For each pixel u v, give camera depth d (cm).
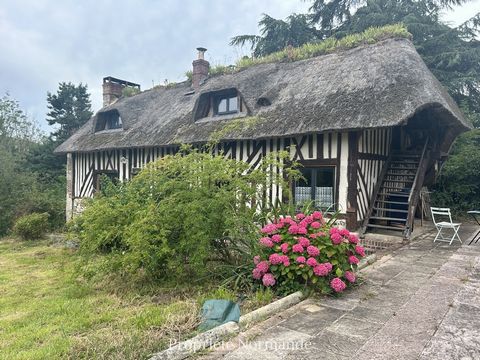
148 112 1441
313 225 482
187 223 500
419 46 1571
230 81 1151
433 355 289
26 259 820
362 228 827
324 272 427
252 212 556
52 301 493
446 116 842
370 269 554
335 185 827
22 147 2069
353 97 825
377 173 929
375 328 342
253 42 2242
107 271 545
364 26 1836
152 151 1223
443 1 1861
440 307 393
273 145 925
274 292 449
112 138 1365
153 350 301
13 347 343
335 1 2150
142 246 502
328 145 838
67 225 645
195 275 557
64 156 1945
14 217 1278
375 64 916
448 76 1627
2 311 461
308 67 1101
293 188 897
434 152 991
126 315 415
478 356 288
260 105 1027
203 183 552
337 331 336
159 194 582
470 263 587
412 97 742
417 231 922
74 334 366
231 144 1001
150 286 530
